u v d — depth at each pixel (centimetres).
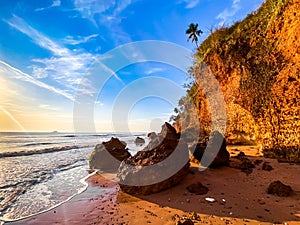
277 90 1378
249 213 657
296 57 1288
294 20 1342
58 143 5003
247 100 1662
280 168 1112
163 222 647
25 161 2241
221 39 2050
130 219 684
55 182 1295
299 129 1225
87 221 693
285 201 729
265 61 1515
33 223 694
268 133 1430
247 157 1397
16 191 1103
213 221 619
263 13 1700
